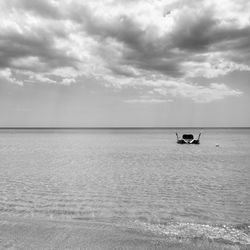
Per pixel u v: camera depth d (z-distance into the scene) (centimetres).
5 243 734
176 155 3656
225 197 1383
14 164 2717
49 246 717
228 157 3378
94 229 848
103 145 5828
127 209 1157
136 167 2514
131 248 711
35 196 1394
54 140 8269
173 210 1144
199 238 793
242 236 817
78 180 1867
